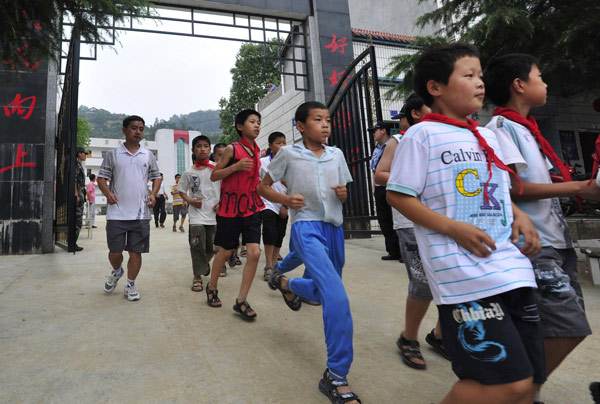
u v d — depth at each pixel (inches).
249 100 834.2
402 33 533.3
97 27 118.3
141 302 129.6
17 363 81.3
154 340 95.1
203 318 113.0
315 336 99.0
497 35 255.3
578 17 234.2
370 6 598.5
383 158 92.2
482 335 42.6
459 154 48.3
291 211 83.3
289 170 82.8
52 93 243.9
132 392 69.7
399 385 73.4
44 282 156.5
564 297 54.9
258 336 98.7
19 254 227.9
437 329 87.1
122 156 133.4
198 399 67.3
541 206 58.7
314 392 70.2
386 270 175.8
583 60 262.4
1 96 231.0
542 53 258.4
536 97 62.4
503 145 58.1
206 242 165.0
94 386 71.8
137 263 133.3
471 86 49.4
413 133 50.9
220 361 83.2
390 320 110.5
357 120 272.1
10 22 105.7
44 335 97.7
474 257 44.5
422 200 50.1
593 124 498.9
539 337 47.5
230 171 114.3
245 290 113.3
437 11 294.0
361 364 82.6
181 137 2420.0
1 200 227.5
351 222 282.7
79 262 202.2
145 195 136.6
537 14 259.8
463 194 47.2
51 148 242.4
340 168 85.9
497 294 42.6
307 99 340.2
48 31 117.2
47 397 67.7
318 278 71.8
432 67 51.7
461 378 46.3
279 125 477.4
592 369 78.7
